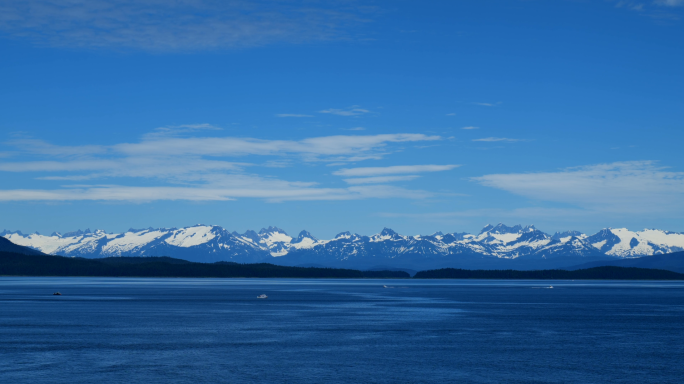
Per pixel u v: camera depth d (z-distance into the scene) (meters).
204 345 78.56
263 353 72.38
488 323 109.19
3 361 66.00
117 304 157.12
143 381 56.62
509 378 59.16
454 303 171.75
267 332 93.19
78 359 67.50
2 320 110.44
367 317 120.75
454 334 91.62
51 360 66.75
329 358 69.12
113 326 100.62
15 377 57.84
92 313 126.94
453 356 70.94
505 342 82.94
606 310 144.88
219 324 104.81
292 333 91.94
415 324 106.50
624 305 166.25
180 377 58.47
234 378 58.28
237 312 132.00
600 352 74.44
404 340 84.38
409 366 64.62
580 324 108.06
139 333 90.94
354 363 66.12
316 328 99.19
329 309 143.12
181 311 134.00
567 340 85.31
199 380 57.25
